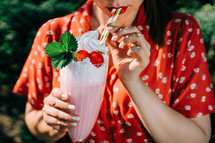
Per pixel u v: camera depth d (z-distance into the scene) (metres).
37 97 1.84
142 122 1.57
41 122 1.79
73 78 1.32
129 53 1.36
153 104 1.48
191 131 1.62
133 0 1.36
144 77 1.66
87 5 1.75
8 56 5.71
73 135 1.47
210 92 1.70
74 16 1.77
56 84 1.73
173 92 1.71
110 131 1.74
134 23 1.66
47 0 6.32
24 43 5.88
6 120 4.71
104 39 1.32
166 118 1.54
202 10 5.11
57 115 1.41
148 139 1.72
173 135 1.59
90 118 1.41
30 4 6.27
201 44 1.69
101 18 1.67
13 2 6.33
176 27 1.68
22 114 4.89
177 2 5.34
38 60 1.79
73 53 1.29
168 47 1.67
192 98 1.67
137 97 1.46
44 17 5.98
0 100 5.15
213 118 4.31
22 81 1.87
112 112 1.68
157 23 1.65
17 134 4.43
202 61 1.68
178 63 1.66
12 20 5.97
